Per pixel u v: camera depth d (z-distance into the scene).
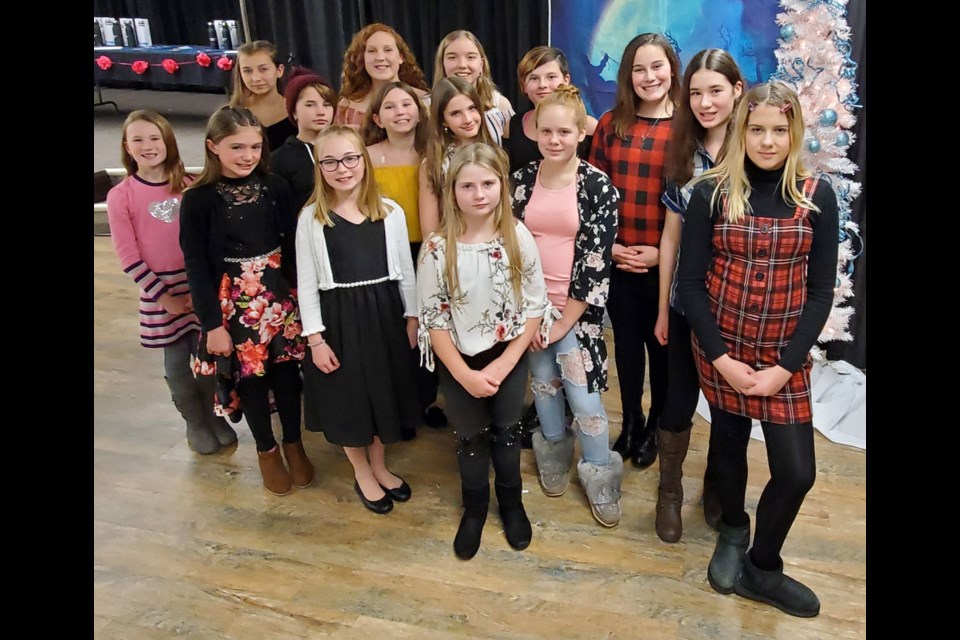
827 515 2.07
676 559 1.94
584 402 2.02
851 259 2.62
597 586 1.86
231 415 2.14
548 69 2.08
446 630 1.75
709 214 1.62
